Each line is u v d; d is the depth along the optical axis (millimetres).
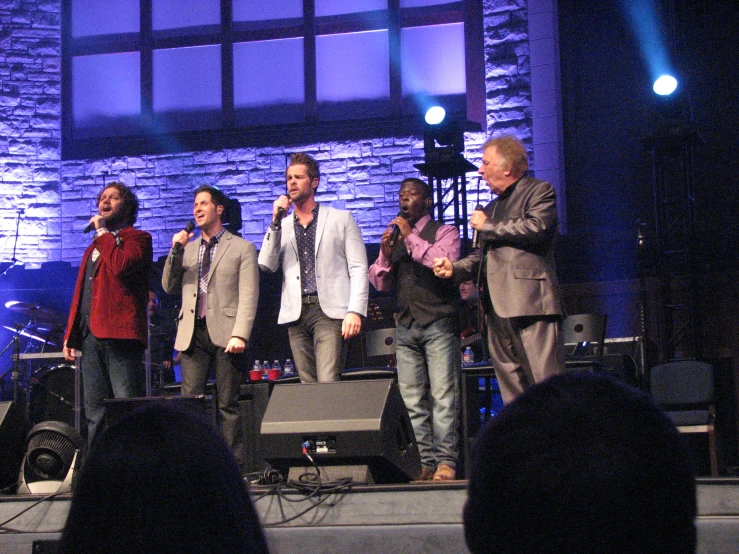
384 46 8156
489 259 3303
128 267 3711
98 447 729
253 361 6590
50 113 8234
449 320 3662
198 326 3902
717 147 7168
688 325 6180
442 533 2701
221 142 8125
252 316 3852
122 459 712
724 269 6402
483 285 3355
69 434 3623
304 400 3207
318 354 3766
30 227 8031
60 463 3604
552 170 7559
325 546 2779
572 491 606
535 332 3223
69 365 5512
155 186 8109
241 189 8031
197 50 8359
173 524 704
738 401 5977
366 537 2754
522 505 618
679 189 7188
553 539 610
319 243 3846
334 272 3832
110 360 3736
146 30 8383
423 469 3625
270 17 8320
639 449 614
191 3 8391
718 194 7121
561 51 7762
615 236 6660
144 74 8336
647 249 6305
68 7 8445
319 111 8180
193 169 8109
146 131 8297
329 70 8203
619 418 625
